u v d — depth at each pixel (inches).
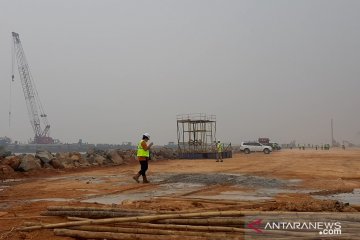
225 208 314.8
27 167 829.2
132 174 813.9
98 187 554.9
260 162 1269.7
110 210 287.0
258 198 412.8
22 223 282.7
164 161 1472.7
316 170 862.5
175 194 461.4
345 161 1285.7
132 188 538.3
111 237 240.8
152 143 621.6
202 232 235.1
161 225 247.9
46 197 450.0
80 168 1024.9
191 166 1077.8
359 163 1151.6
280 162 1250.6
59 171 906.1
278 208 300.0
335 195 446.3
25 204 390.6
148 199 414.9
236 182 597.9
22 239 247.4
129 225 255.8
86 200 418.6
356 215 240.5
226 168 964.6
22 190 528.7
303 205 301.9
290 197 421.1
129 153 1523.1
